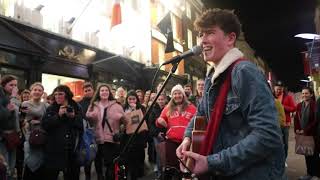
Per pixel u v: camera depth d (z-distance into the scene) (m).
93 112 7.08
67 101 5.95
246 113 1.95
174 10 26.55
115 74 17.28
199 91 8.00
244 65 1.99
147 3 21.61
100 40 16.67
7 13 11.45
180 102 6.16
